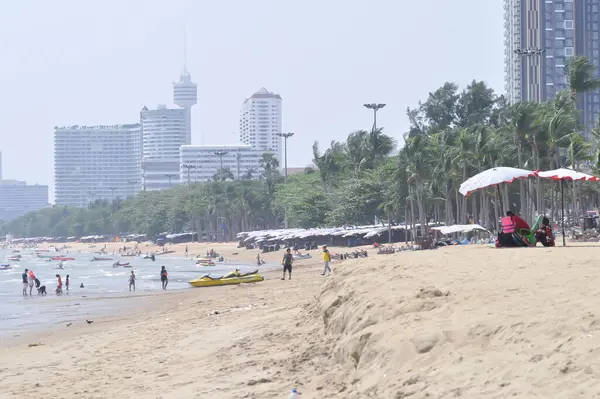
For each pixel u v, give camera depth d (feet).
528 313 44.42
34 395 61.98
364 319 55.42
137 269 452.35
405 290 59.00
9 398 61.41
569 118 271.90
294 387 51.88
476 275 58.59
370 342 50.34
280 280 202.80
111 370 71.36
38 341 112.37
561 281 50.93
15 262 641.81
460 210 383.45
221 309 120.06
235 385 55.77
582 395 32.60
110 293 242.99
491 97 469.57
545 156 318.04
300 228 563.48
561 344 38.34
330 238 481.46
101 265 536.83
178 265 485.97
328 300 73.15
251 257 497.87
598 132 287.89
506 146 320.70
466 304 50.34
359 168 451.53
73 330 125.59
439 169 343.26
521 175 91.50
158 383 61.52
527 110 278.26
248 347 70.54
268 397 50.44
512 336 41.83
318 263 324.39
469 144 308.19
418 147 343.87
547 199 358.43
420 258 74.18
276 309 97.35
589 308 42.16
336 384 49.47
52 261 643.86
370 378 46.16
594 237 198.29
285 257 200.13
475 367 39.93
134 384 62.54
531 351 39.06
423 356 44.47
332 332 63.10
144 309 161.38
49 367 78.13
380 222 500.74
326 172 486.38
